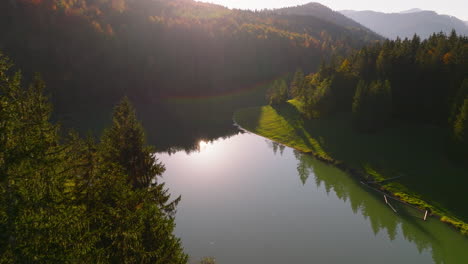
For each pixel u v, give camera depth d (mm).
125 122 28969
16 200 9883
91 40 128500
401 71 75625
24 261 9266
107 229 13930
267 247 36594
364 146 66000
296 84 123000
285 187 53906
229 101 140875
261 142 81750
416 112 70062
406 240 38562
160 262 14891
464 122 51125
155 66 148625
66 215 10906
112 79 131250
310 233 39719
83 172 16438
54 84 108875
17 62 102875
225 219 42594
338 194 51281
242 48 190375
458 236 38469
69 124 88125
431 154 57000
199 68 167125
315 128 81500
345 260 34656
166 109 121438
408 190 49531
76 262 10984
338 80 84438
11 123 10352
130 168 26859
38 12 116312
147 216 15719
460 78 63969
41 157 11055
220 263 33469
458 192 46188
